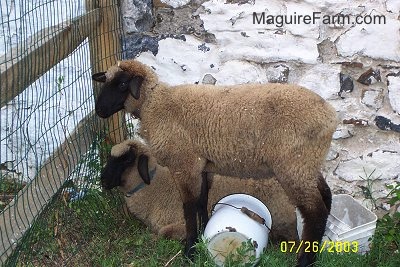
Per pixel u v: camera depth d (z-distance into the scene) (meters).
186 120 2.07
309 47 2.50
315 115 1.94
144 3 2.56
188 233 2.18
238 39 2.54
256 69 2.56
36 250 2.22
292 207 2.31
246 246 2.07
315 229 2.03
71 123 2.69
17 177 2.72
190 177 2.12
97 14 2.42
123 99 2.15
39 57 1.90
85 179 2.51
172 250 2.29
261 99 1.99
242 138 2.01
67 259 2.24
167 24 2.59
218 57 2.58
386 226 2.43
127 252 2.31
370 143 2.54
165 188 2.42
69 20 2.20
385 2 2.41
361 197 2.58
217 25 2.54
